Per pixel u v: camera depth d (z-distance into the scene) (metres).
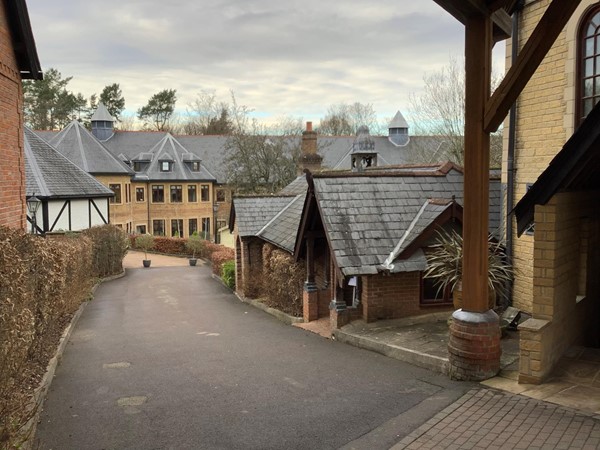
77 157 39.41
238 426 5.29
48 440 4.99
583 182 6.63
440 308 9.81
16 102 11.59
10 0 10.72
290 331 10.81
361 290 9.78
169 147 47.28
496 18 7.18
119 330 11.36
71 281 12.59
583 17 8.42
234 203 18.19
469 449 4.58
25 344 5.89
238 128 42.16
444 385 6.31
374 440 4.88
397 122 51.94
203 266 31.16
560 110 8.90
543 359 5.98
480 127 6.22
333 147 51.03
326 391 6.31
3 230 7.66
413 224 9.73
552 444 4.54
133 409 5.82
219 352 8.70
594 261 7.49
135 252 38.56
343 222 9.59
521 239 9.66
